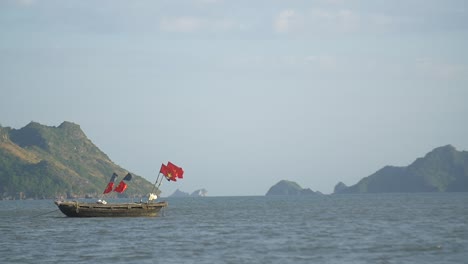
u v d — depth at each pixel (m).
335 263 198.88
